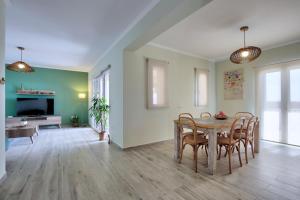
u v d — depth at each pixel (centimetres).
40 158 310
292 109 394
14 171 251
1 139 216
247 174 242
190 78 493
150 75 395
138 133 381
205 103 526
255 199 182
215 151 247
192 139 277
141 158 312
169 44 410
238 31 333
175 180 226
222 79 548
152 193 195
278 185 211
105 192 196
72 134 533
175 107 453
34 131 427
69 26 316
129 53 368
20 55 511
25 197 185
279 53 409
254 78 466
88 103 743
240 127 281
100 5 248
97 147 387
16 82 619
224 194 192
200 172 251
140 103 385
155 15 238
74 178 231
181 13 212
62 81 699
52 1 236
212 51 467
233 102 516
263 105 447
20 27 318
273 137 427
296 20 288
